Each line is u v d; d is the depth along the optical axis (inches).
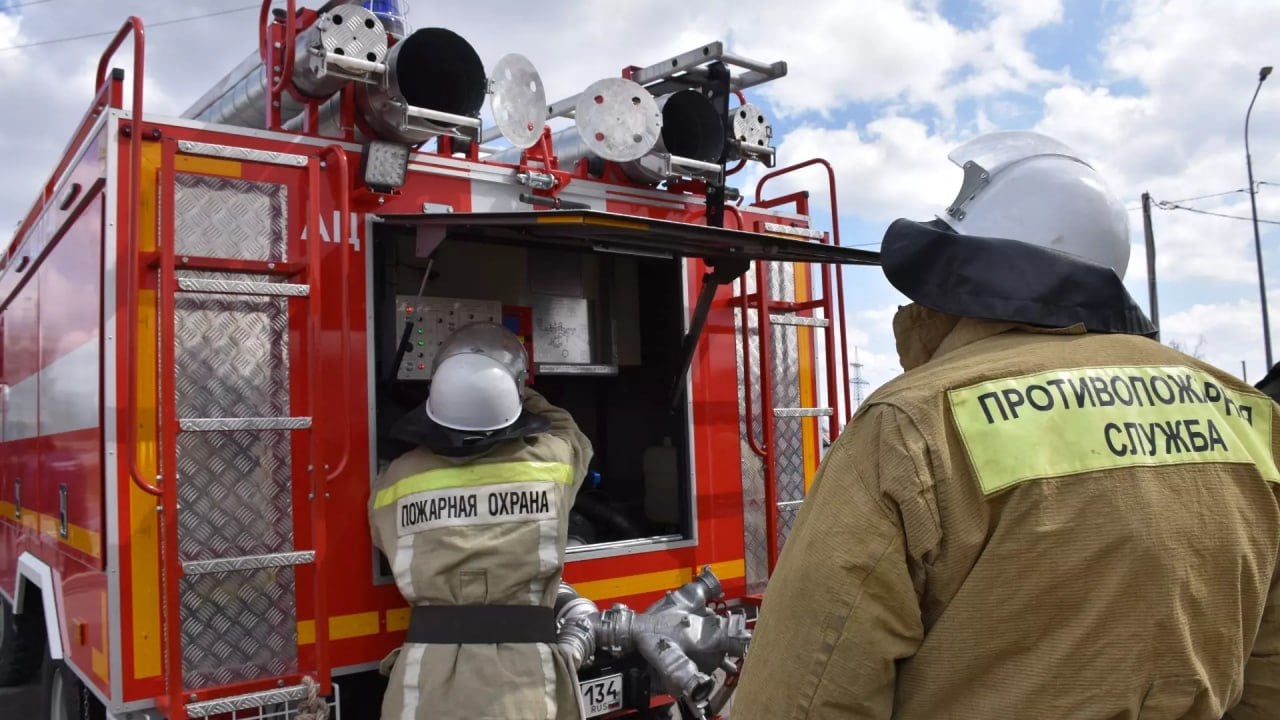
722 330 168.1
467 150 145.6
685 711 145.6
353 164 129.0
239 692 112.0
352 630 124.3
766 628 56.3
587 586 144.9
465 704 111.4
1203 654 53.4
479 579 116.9
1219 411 59.0
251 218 119.4
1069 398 54.4
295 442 120.0
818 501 56.7
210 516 113.5
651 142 150.6
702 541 159.6
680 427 161.3
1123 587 50.7
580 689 132.5
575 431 137.7
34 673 210.4
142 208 113.3
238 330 117.3
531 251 168.6
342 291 121.3
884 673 52.6
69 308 138.1
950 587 53.1
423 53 129.4
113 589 108.1
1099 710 50.2
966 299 58.5
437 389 126.0
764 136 167.9
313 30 122.1
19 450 183.5
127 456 104.6
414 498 119.7
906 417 53.7
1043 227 62.6
